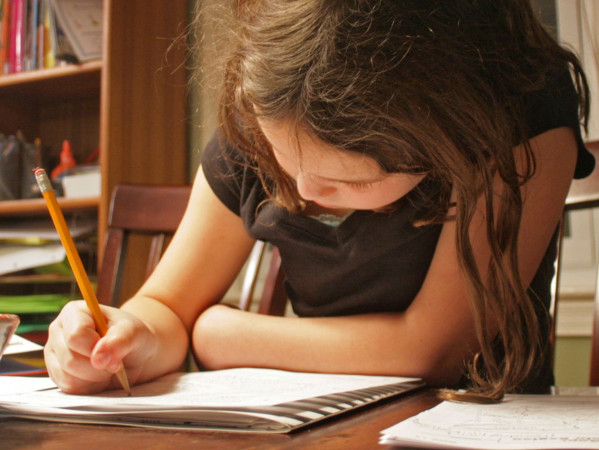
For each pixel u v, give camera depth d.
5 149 1.97
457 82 0.55
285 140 0.55
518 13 0.68
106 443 0.40
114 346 0.59
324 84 0.50
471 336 0.75
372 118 0.51
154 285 0.94
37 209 1.87
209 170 0.96
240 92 0.58
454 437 0.39
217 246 0.95
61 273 1.83
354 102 0.50
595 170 0.99
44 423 0.47
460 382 0.78
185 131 1.96
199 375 0.74
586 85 0.79
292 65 0.52
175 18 1.95
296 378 0.69
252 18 0.57
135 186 1.37
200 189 0.98
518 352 0.67
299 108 0.51
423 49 0.52
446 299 0.75
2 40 2.01
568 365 1.52
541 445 0.37
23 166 1.99
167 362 0.77
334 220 0.87
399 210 0.78
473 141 0.58
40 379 0.71
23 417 0.49
